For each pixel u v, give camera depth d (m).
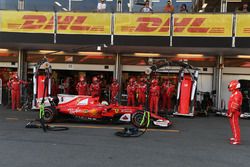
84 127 11.29
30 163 6.61
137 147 8.27
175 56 17.77
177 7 16.66
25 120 12.56
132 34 14.73
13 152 7.50
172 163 6.82
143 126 11.53
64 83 18.45
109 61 18.27
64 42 15.09
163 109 16.48
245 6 15.62
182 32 14.41
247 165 6.84
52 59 18.56
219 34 14.18
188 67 14.84
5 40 15.20
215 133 10.67
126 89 18.09
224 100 17.53
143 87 15.77
